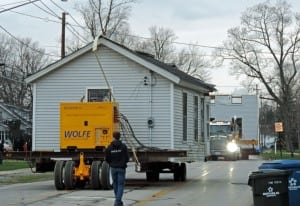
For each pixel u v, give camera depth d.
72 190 23.25
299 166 15.70
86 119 24.14
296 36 88.88
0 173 35.41
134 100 26.78
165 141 26.30
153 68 26.45
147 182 27.75
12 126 82.25
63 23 45.72
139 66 26.80
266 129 132.00
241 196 20.81
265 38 88.81
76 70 27.47
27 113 93.88
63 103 24.36
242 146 64.25
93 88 27.27
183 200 19.47
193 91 29.59
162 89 26.50
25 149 42.66
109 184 23.16
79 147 24.08
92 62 27.36
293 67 90.19
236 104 65.94
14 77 93.88
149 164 26.02
